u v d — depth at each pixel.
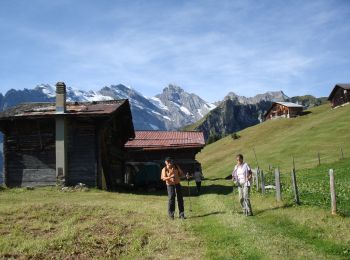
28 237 13.51
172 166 17.83
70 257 11.48
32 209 18.45
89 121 33.56
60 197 26.00
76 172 33.28
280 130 106.62
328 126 85.25
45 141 33.94
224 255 11.13
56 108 33.28
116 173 41.50
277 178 21.38
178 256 11.41
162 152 61.12
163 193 35.03
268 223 15.36
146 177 38.66
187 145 60.38
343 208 17.77
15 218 16.52
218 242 12.83
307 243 12.16
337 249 11.27
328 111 113.62
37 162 33.88
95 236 13.68
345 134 75.94
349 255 10.78
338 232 13.14
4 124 34.31
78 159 33.41
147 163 39.44
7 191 29.38
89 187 32.81
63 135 32.97
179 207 17.78
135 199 26.12
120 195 29.03
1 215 16.95
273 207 19.12
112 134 39.72
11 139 34.47
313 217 15.60
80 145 33.50
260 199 22.84
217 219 16.73
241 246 12.00
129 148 60.19
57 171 32.81
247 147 95.81
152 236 13.91
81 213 18.06
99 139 33.44
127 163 39.91
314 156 65.56
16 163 34.19
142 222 16.47
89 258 11.42
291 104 132.75
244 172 17.75
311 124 94.38
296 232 13.64
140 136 65.31
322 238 12.55
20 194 27.61
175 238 13.59
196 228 15.20
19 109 36.19
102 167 34.28
